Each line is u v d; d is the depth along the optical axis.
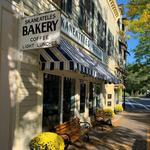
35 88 9.27
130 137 14.66
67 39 12.24
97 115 17.84
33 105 9.20
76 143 12.20
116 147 12.09
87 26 16.34
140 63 30.50
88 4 16.64
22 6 8.29
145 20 14.84
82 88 16.20
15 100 8.00
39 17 7.60
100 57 20.28
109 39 24.89
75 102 14.27
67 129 11.22
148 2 14.87
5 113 7.54
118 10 28.61
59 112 12.09
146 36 19.52
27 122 8.78
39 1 9.56
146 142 13.46
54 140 7.97
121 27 33.94
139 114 29.08
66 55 8.90
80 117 15.59
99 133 15.31
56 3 11.23
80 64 9.34
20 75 8.30
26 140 8.71
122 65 35.91
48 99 10.83
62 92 12.21
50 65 9.05
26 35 7.84
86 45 15.80
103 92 22.80
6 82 7.57
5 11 7.49
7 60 7.60
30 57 8.86
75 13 13.75
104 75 14.09
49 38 7.40
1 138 7.38
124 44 35.47
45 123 10.49
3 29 7.41
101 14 20.92
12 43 7.80
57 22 7.26
